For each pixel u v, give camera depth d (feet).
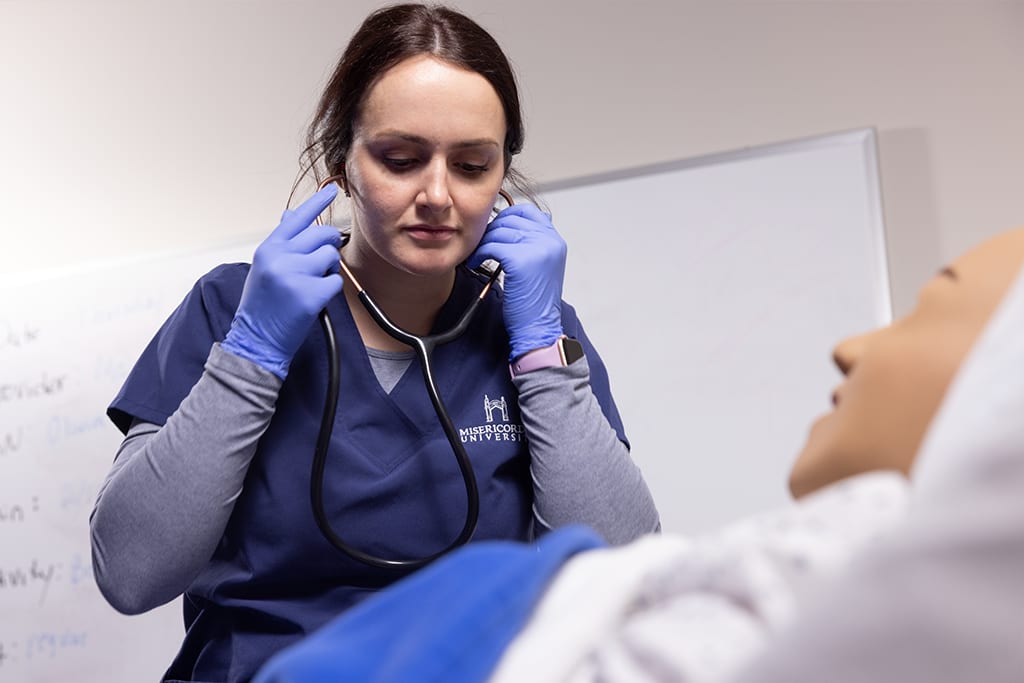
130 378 4.14
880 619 0.78
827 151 6.09
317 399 3.97
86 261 7.86
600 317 6.55
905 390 1.32
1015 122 5.89
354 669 1.26
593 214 6.63
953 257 5.90
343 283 4.12
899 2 6.15
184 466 3.69
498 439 4.09
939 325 1.33
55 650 7.42
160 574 3.72
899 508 1.12
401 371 4.07
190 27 7.89
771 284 6.15
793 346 6.07
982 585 0.75
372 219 3.86
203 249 7.43
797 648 0.82
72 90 8.17
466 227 3.89
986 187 5.90
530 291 4.10
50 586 7.51
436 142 3.78
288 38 7.60
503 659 1.23
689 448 6.26
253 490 3.87
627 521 4.00
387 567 3.77
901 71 6.11
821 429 1.45
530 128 6.90
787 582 1.07
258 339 3.79
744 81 6.44
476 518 3.83
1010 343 0.95
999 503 0.77
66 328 7.74
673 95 6.60
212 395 3.75
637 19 6.73
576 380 4.09
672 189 6.44
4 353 7.89
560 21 6.90
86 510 7.50
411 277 4.08
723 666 1.01
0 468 7.77
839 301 5.98
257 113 7.64
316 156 4.35
